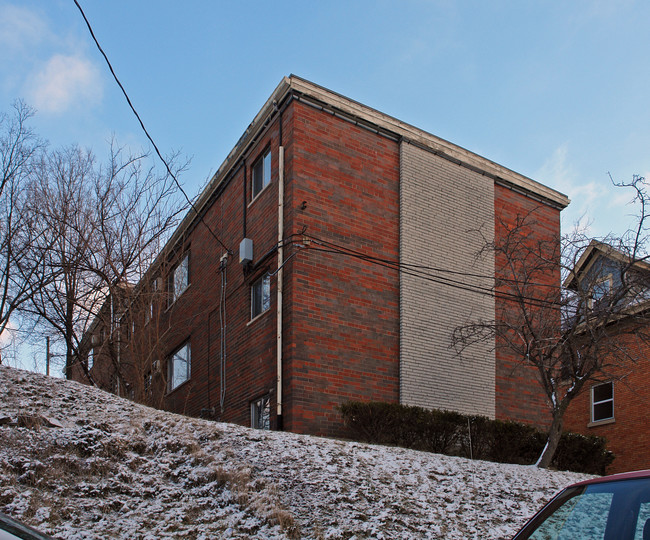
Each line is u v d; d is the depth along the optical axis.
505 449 14.52
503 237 16.55
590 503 4.43
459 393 16.38
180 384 20.67
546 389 13.60
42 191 17.88
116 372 17.19
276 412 14.26
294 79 15.71
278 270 15.04
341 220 15.70
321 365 14.53
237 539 7.43
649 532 3.91
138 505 7.92
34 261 17.55
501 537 8.55
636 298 13.40
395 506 8.98
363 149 16.55
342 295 15.26
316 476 9.43
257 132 17.31
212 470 8.95
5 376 10.91
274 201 15.98
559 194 20.11
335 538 7.81
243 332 16.78
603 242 13.48
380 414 13.33
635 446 19.80
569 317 13.70
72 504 7.58
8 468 7.95
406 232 16.55
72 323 17.72
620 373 20.39
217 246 19.36
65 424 9.59
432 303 16.53
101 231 17.62
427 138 17.55
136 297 17.30
